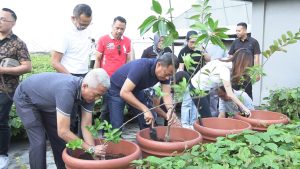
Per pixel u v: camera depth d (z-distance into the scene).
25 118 2.90
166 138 2.73
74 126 2.99
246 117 3.28
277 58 5.39
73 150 2.45
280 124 2.85
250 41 5.47
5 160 3.86
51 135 3.09
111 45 4.87
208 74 3.16
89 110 2.74
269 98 4.36
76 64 4.11
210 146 2.26
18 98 2.93
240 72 3.36
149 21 2.17
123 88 3.02
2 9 3.60
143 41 8.57
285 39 3.06
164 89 3.18
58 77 2.74
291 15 5.23
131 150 2.48
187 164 2.10
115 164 2.11
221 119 3.18
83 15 3.98
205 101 3.85
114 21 4.86
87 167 2.10
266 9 5.51
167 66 2.87
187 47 4.93
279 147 2.35
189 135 2.80
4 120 3.74
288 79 5.30
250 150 2.26
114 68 4.88
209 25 2.31
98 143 2.69
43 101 2.80
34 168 2.94
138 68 2.99
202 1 2.48
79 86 2.54
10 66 3.57
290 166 2.11
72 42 4.05
